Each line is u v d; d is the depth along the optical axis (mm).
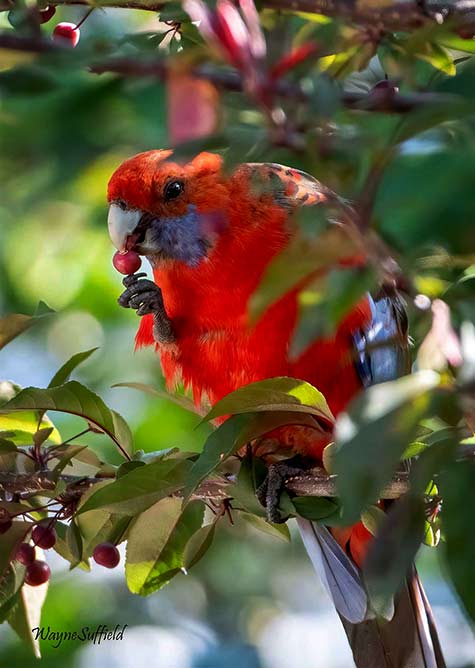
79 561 7031
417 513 5094
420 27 5965
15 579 7246
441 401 4711
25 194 9805
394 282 5223
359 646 8812
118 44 6688
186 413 13281
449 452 4984
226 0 5023
